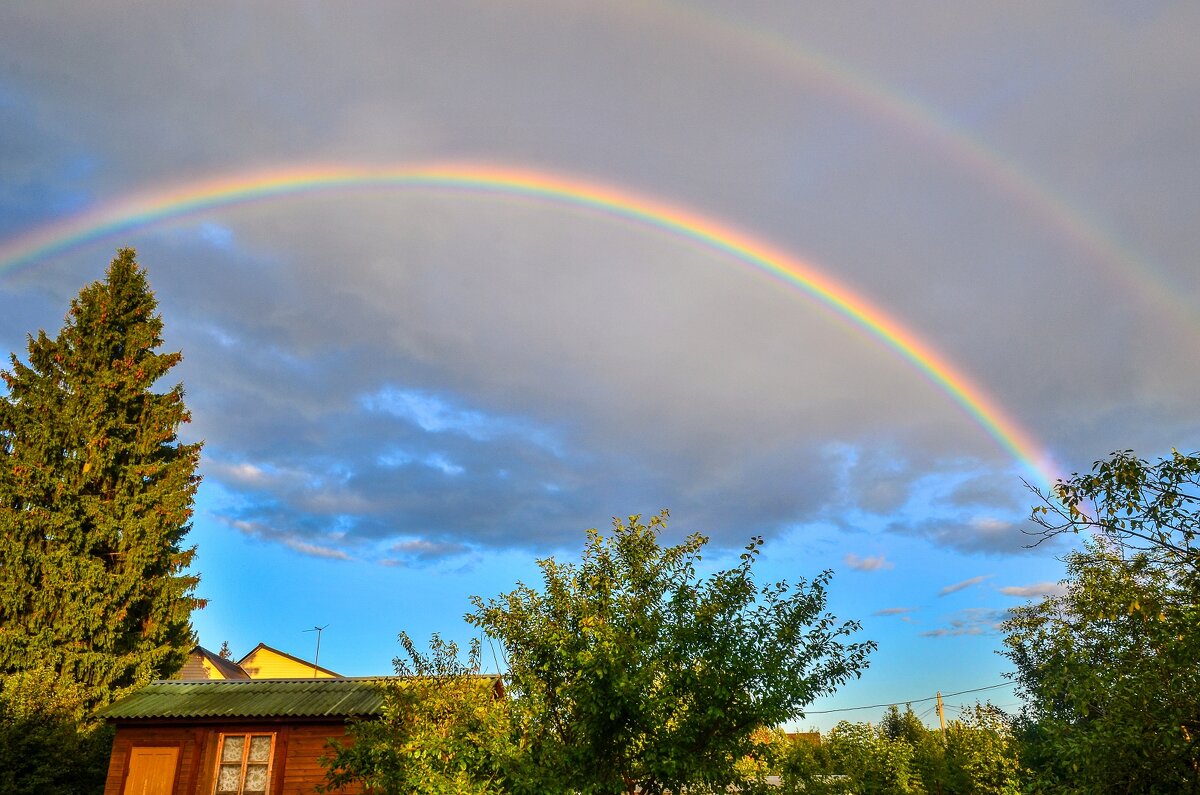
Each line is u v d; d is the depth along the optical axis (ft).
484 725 30.01
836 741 60.59
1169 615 21.83
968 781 58.90
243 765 57.21
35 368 88.99
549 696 29.66
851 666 28.63
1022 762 56.59
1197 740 21.29
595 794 26.89
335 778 37.78
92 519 83.25
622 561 31.07
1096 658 24.53
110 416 87.71
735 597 29.37
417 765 30.42
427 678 37.91
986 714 63.36
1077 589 26.40
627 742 27.14
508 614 30.63
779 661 27.89
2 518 78.54
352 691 61.52
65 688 72.69
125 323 94.38
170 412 91.56
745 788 28.66
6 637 75.92
